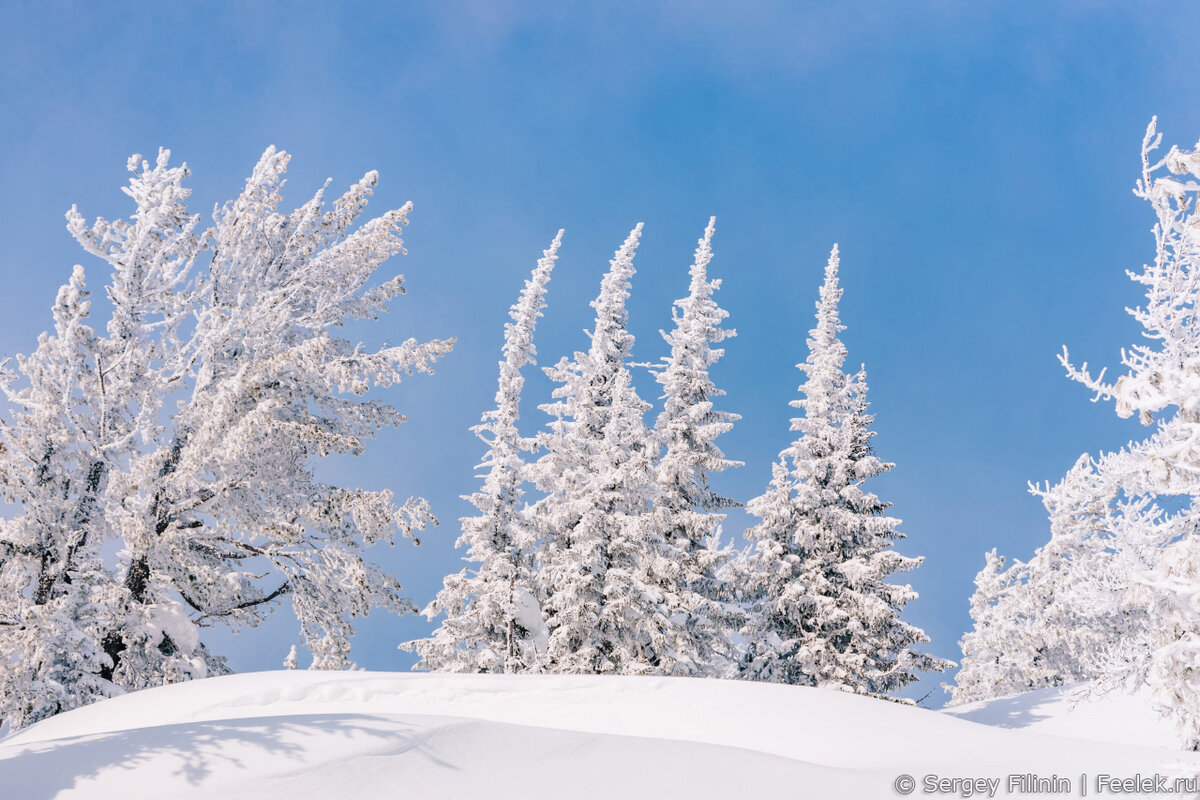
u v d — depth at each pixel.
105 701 14.28
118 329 19.97
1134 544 12.02
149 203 20.62
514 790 7.36
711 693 15.11
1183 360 8.09
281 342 20.48
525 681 15.81
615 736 9.39
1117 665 10.43
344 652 20.39
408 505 19.66
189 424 19.23
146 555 18.59
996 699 29.02
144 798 6.30
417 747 7.89
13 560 18.03
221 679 15.24
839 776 8.78
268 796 6.55
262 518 19.45
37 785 6.47
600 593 23.84
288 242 21.48
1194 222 7.63
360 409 20.70
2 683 16.09
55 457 18.77
